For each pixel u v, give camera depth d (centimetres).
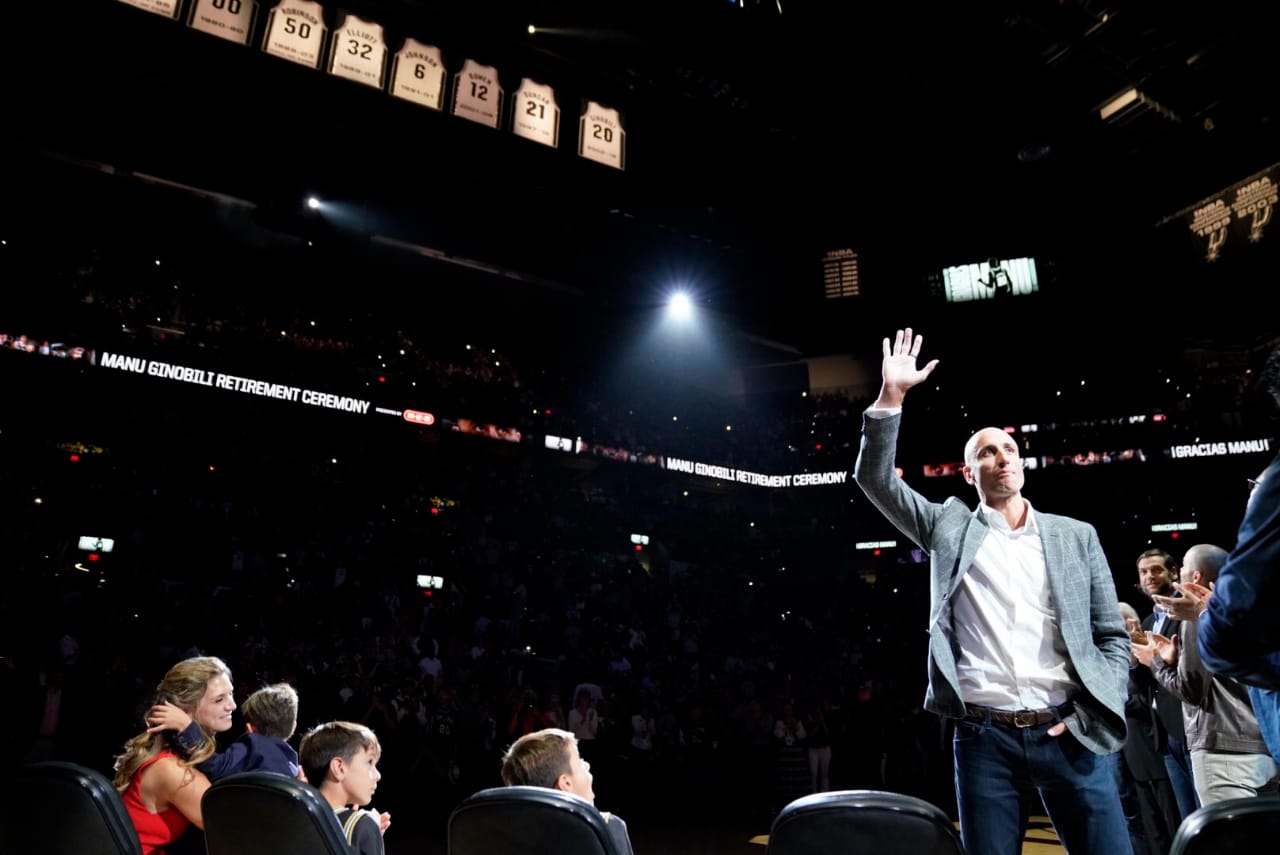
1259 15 1636
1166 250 2291
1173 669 362
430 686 1237
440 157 1625
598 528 2275
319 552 1745
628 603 1944
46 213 1962
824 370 2925
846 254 2519
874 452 271
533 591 1886
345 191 1800
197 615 1413
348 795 320
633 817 1102
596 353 2883
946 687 246
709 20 1777
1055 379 2630
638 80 1856
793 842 173
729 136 2028
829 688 1680
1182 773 445
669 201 1988
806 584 2375
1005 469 266
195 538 1644
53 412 1711
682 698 1409
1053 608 249
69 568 1439
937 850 164
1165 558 438
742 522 2605
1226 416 2280
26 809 225
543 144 1688
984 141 2177
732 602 2188
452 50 1570
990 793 242
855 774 1232
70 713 984
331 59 1427
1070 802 237
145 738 312
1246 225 2066
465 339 2666
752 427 2891
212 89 1392
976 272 2505
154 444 1803
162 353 1833
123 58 1320
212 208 1983
